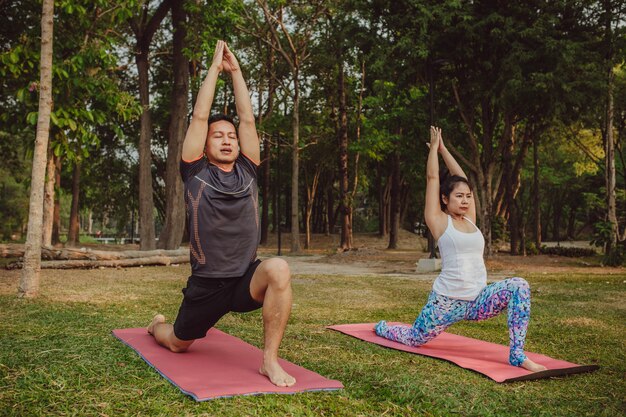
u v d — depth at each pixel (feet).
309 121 102.73
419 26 52.90
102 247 88.79
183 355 12.82
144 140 60.75
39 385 10.15
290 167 124.88
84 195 118.01
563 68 52.85
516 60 52.24
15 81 39.42
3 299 21.86
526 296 13.01
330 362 12.97
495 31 51.57
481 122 68.18
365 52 57.88
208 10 53.93
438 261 48.06
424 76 58.90
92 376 10.84
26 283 22.93
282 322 11.05
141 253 48.11
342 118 89.56
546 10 54.08
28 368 11.21
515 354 12.96
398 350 14.74
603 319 20.53
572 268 53.16
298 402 9.73
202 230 11.14
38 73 37.55
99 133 96.43
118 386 10.27
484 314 13.85
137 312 19.85
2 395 9.52
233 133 11.73
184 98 61.00
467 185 14.51
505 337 17.24
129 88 94.89
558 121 68.64
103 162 105.60
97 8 43.39
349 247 88.89
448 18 51.67
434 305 14.35
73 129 36.52
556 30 54.44
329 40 82.23
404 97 64.49
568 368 12.44
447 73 59.62
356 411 9.49
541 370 12.46
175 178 60.95
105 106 42.16
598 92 54.54
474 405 10.14
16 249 43.37
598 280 37.68
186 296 11.68
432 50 54.65
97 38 43.37
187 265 49.03
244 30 82.89
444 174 15.35
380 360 13.41
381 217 118.52
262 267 11.03
